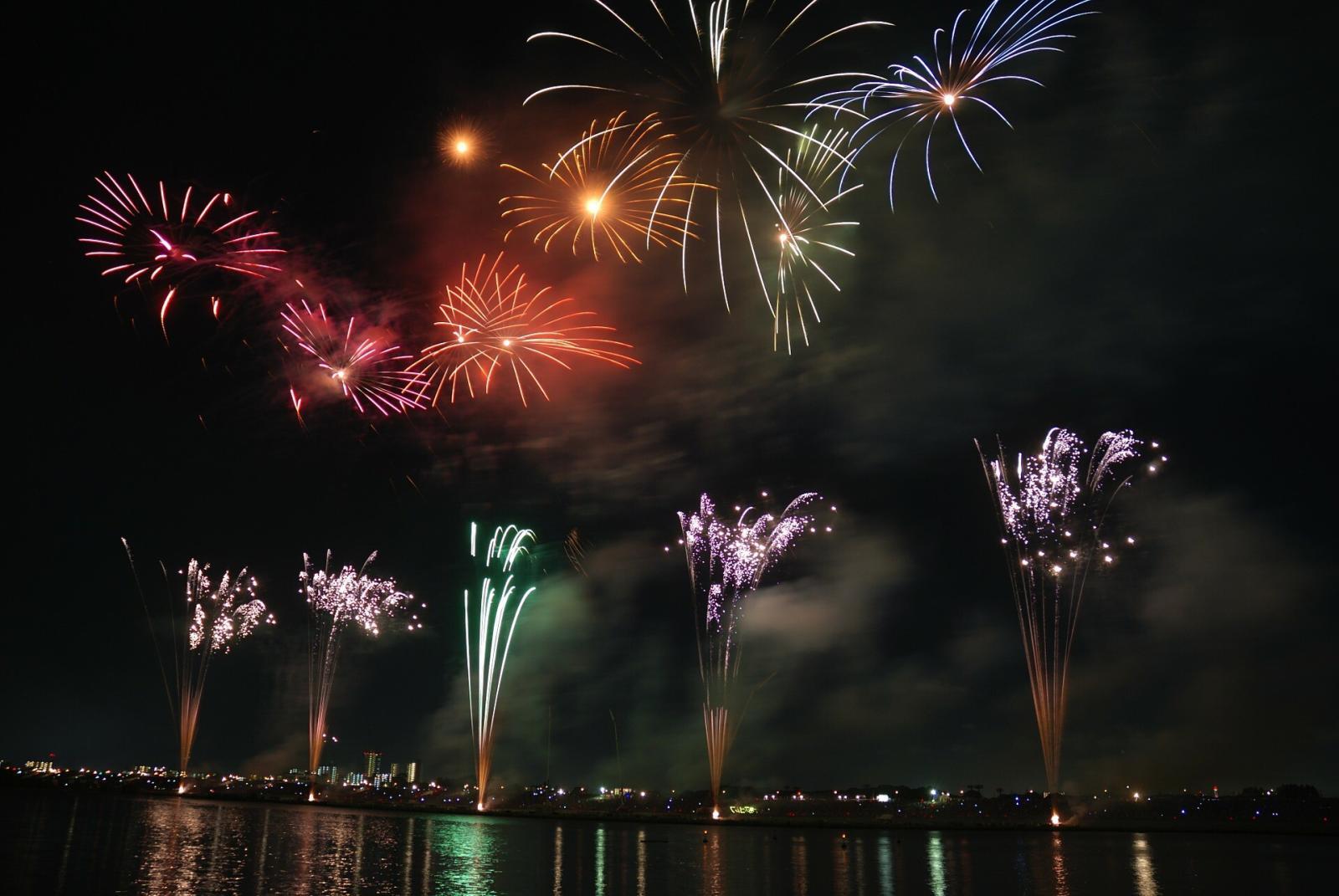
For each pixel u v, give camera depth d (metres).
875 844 63.69
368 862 42.12
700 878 38.72
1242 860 50.94
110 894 28.98
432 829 71.06
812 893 34.09
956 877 40.34
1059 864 47.28
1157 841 70.75
